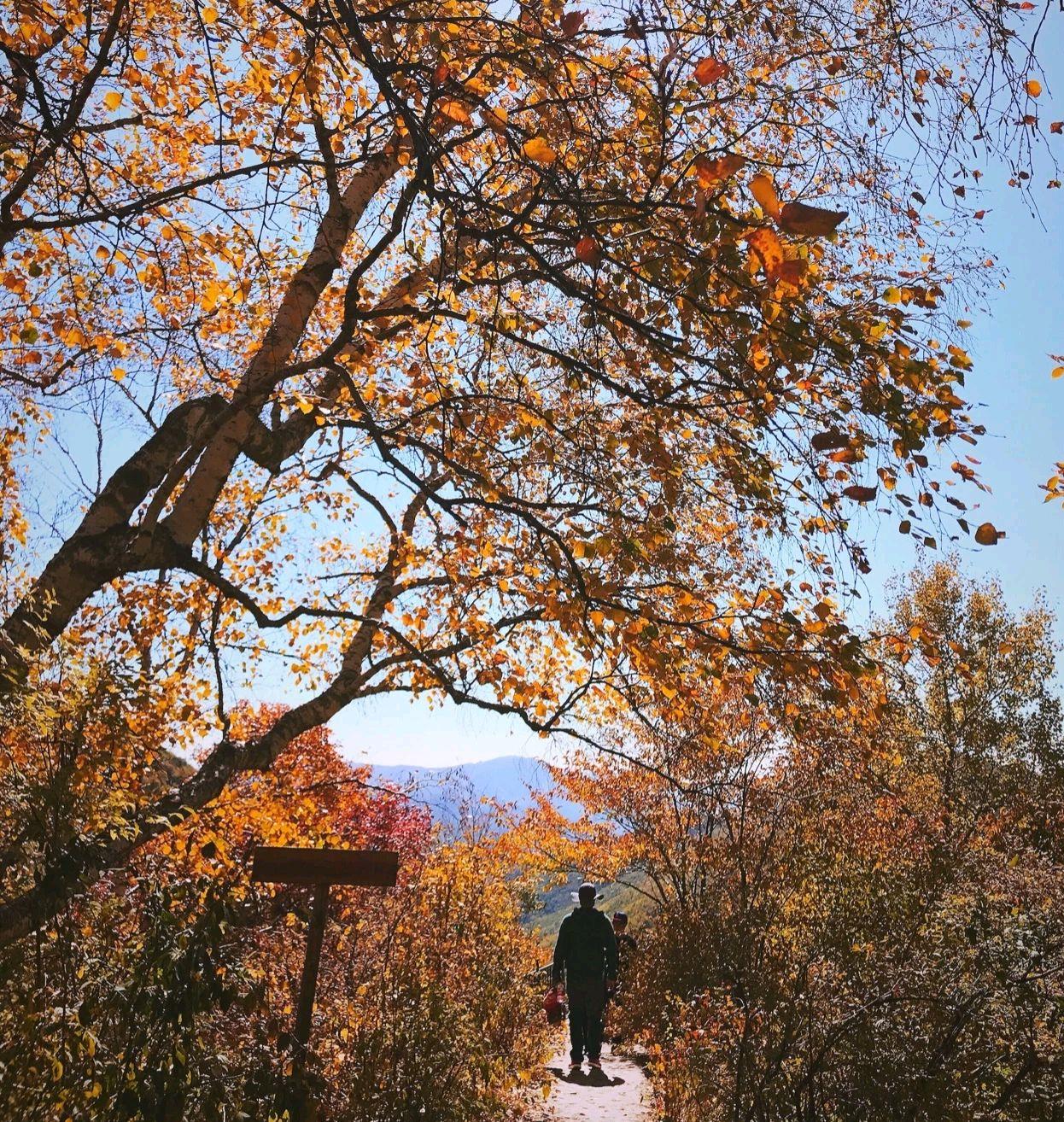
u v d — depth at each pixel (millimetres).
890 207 4688
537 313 5469
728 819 6910
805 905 5996
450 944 7289
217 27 4812
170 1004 3234
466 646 5820
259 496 7008
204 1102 3242
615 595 4059
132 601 6527
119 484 4762
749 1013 5414
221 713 6016
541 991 11539
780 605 4078
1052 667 23766
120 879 4059
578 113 4039
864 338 3346
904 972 5055
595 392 5000
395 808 10008
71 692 3523
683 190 3582
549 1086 7840
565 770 11469
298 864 4562
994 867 6074
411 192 3652
